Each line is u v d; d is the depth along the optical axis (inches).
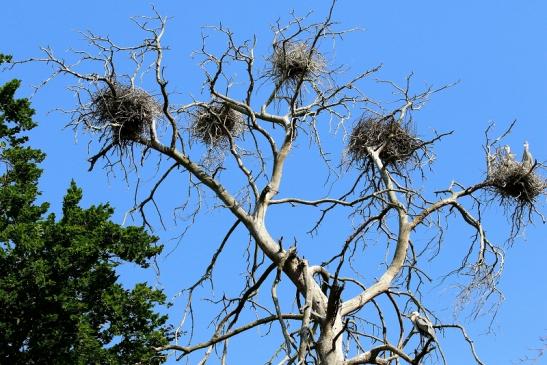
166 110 746.2
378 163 785.6
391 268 754.2
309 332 676.1
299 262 726.5
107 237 895.1
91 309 868.6
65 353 823.7
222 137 796.0
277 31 790.5
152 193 768.3
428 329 703.7
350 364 685.9
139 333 848.3
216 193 756.0
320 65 792.3
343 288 678.5
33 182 1058.7
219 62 762.8
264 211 750.5
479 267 737.0
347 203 751.7
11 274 863.7
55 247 869.8
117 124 741.3
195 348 718.5
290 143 777.6
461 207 769.6
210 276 753.0
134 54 749.9
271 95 794.8
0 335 837.2
